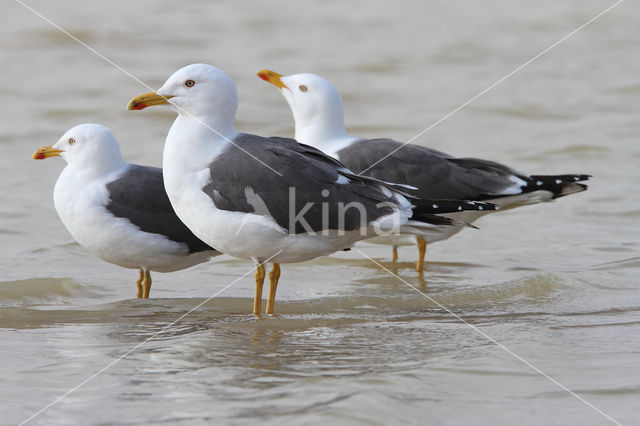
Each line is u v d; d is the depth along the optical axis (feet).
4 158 62.34
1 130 69.15
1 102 77.77
